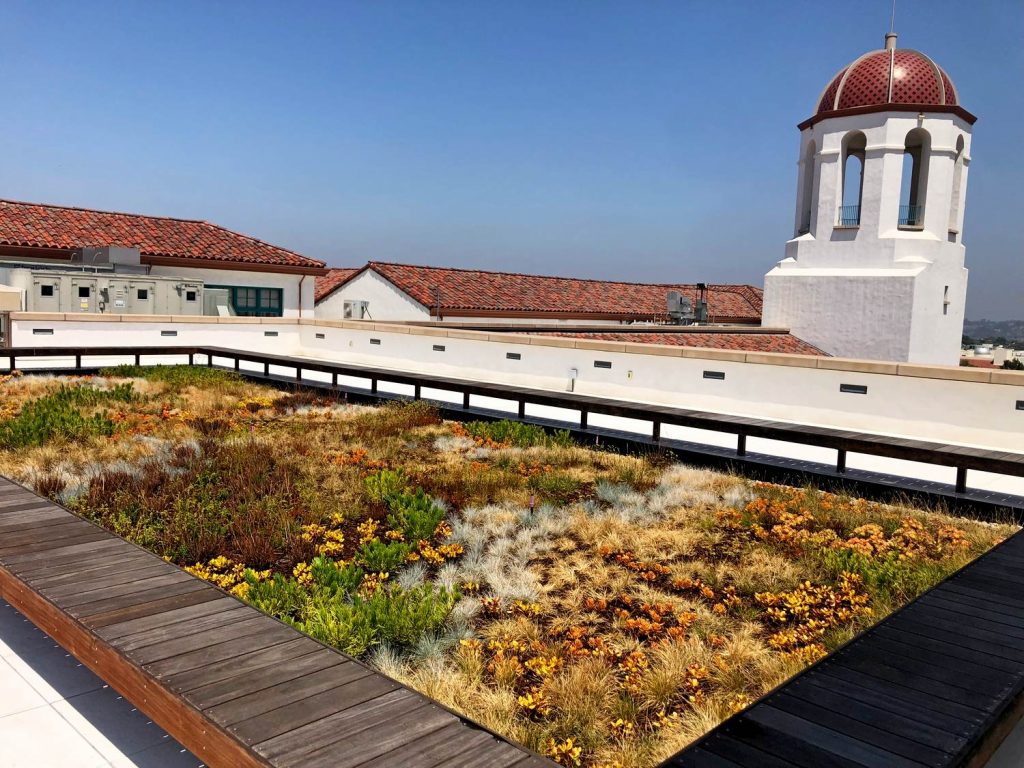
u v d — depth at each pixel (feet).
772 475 35.73
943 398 43.83
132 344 78.02
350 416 48.57
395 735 10.48
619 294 124.77
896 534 27.09
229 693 11.35
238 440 38.83
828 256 89.76
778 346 86.63
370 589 21.58
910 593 21.72
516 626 19.44
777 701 11.87
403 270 107.55
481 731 10.71
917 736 10.84
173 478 31.48
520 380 63.21
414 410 48.24
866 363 46.52
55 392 50.31
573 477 34.81
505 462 36.88
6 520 19.31
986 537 26.89
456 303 98.78
